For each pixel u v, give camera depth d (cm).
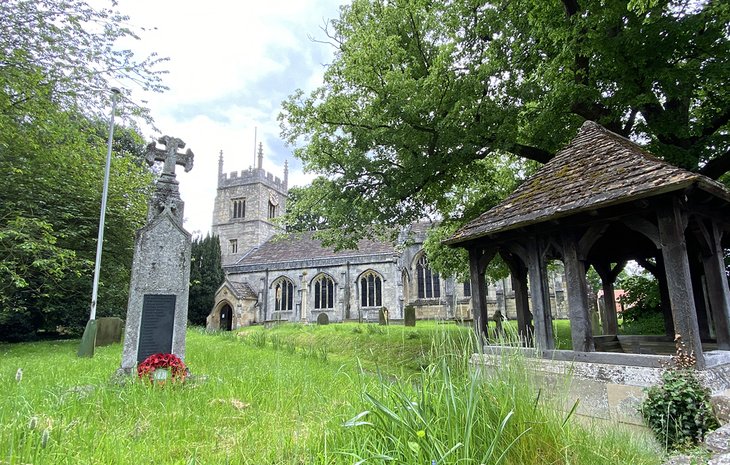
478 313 689
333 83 1384
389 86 1186
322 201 1519
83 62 1391
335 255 3991
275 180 5828
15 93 1349
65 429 364
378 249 3869
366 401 370
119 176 1919
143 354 757
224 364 846
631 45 915
